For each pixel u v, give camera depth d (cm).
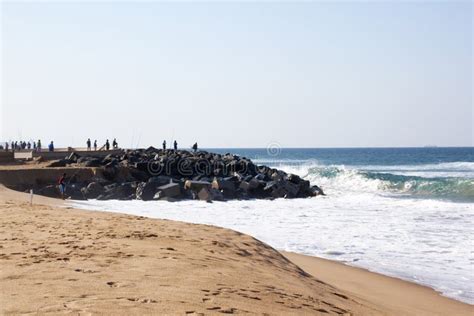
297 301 755
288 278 967
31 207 2002
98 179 4044
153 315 549
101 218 1631
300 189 4100
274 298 736
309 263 1454
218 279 790
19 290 629
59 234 1198
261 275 911
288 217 2641
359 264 1467
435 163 9550
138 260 875
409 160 11600
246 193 3969
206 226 1560
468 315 980
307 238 1925
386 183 4672
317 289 957
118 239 1141
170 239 1196
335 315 729
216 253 1070
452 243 1816
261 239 1900
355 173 5222
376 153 18100
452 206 2989
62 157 5309
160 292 657
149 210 3003
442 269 1408
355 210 2931
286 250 1681
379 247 1741
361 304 931
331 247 1738
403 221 2414
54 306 558
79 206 2911
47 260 838
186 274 795
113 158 4759
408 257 1573
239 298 687
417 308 1010
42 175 3975
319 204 3359
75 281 689
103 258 877
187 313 569
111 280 708
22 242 1047
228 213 2873
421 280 1281
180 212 2930
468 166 7856
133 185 3797
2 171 3866
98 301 588
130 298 612
